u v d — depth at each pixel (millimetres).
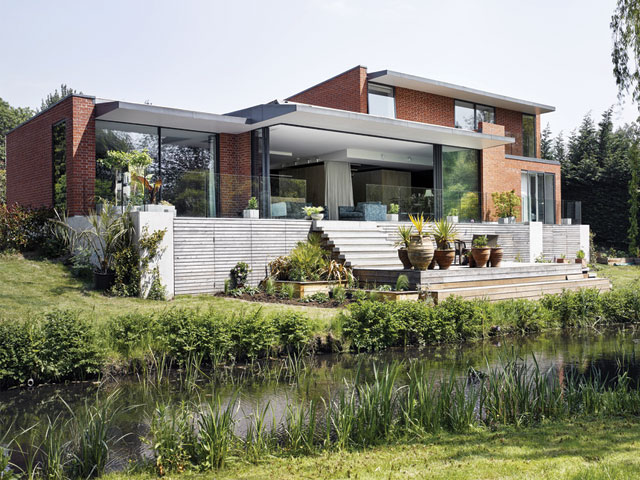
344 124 15922
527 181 25984
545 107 26125
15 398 6484
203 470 4238
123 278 11695
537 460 4117
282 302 11828
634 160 11000
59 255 13703
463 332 10398
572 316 12383
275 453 4559
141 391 6762
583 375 7441
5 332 7066
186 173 13258
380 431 4988
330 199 21297
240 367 8000
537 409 5727
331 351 9016
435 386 6672
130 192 12578
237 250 13539
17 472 4355
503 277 13828
